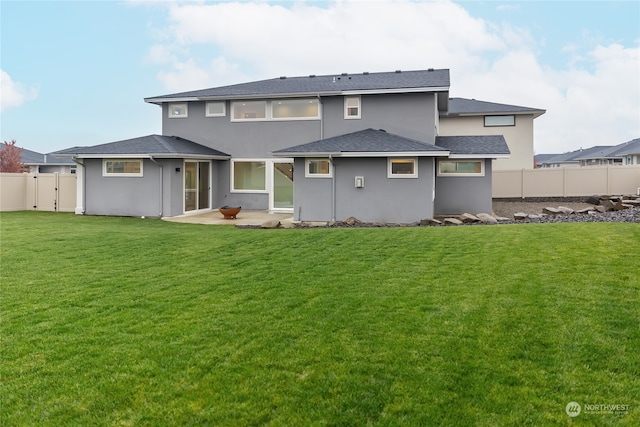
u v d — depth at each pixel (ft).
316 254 29.17
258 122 66.28
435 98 61.21
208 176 66.69
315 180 54.65
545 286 19.88
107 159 61.82
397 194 52.65
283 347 14.44
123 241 35.47
